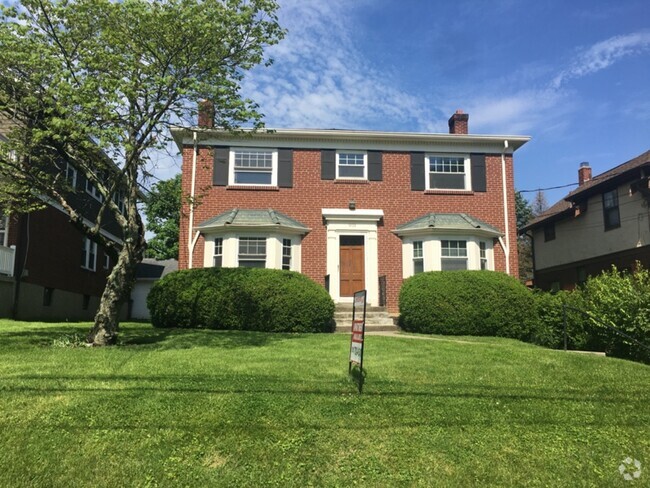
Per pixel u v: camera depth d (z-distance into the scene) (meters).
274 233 15.76
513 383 7.14
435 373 7.49
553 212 24.72
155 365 7.56
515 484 4.57
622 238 19.08
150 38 9.44
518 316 13.09
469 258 16.16
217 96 9.78
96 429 5.16
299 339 10.66
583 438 5.46
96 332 9.71
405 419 5.66
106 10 9.13
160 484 4.36
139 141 9.59
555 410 6.17
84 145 8.93
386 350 9.25
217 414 5.57
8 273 15.54
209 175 16.73
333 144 17.23
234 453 4.84
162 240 28.69
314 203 16.83
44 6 9.26
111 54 9.26
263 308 12.85
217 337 10.85
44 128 9.90
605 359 8.84
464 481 4.56
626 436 5.56
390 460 4.84
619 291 10.75
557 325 12.17
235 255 15.57
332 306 13.62
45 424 5.23
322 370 7.41
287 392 6.31
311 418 5.58
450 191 17.25
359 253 16.69
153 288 13.59
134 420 5.38
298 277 13.65
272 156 17.02
